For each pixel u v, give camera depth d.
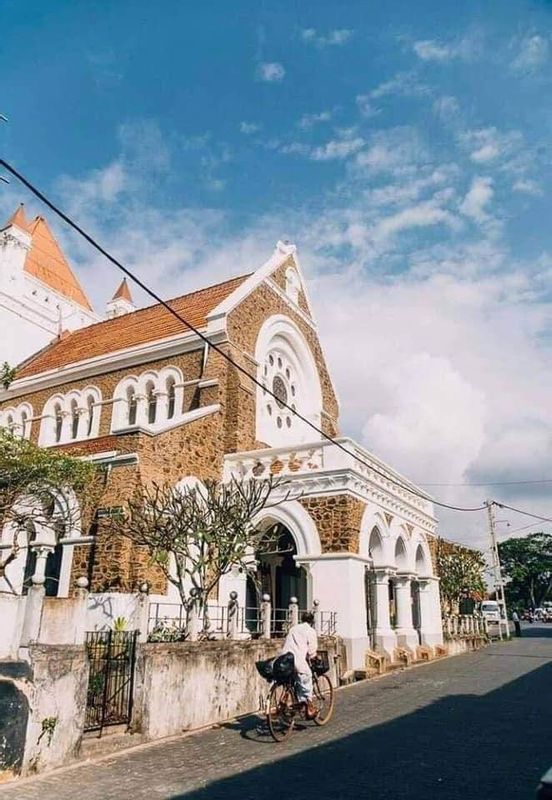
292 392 29.19
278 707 11.32
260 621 17.39
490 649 32.28
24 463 15.74
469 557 40.06
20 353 37.38
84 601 10.61
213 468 21.83
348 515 19.25
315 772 8.73
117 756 9.79
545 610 86.25
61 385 29.25
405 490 25.17
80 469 16.83
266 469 21.64
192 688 12.04
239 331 25.03
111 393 26.98
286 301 29.09
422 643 26.23
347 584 18.58
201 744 10.59
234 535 15.67
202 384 23.48
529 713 13.23
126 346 28.23
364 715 13.06
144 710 10.80
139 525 15.21
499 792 7.73
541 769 8.83
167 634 14.80
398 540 24.14
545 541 93.75
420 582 26.98
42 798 7.68
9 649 9.08
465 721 12.36
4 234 38.53
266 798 7.54
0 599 9.22
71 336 36.84
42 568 18.58
